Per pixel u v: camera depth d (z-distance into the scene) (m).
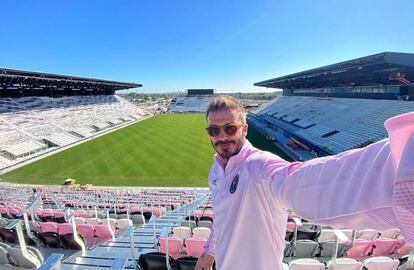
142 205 14.54
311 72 35.03
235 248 1.96
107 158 30.78
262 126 53.38
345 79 41.28
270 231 1.85
